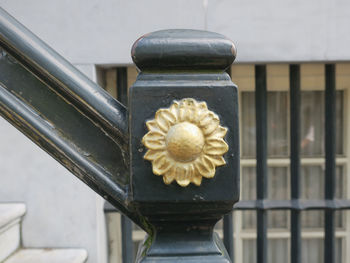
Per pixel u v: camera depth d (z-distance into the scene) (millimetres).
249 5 1513
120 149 672
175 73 587
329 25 1517
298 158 1687
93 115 632
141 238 2074
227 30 1522
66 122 682
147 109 575
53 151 673
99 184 656
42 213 1599
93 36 1525
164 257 639
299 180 1700
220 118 576
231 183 581
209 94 574
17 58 644
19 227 1598
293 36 1521
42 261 1460
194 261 634
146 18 1520
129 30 1523
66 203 1595
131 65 1559
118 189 653
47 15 1521
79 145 679
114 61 1530
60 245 1604
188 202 584
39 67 628
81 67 1532
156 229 652
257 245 1751
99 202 1638
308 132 2068
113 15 1520
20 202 1598
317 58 1528
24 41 631
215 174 579
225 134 558
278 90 1984
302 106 2051
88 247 1602
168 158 552
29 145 1578
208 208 599
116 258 1917
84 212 1595
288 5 1511
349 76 1945
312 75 1942
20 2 1518
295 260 1717
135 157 580
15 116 677
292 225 1726
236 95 574
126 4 1517
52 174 1587
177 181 555
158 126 556
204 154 555
